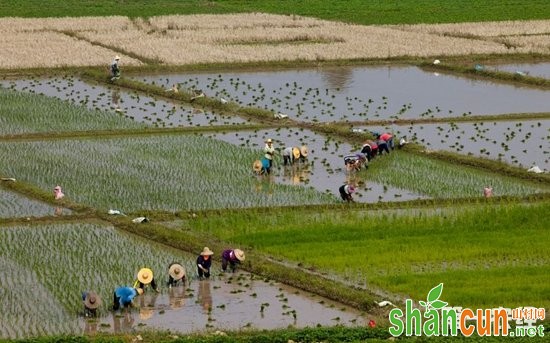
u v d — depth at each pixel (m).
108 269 85.75
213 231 95.31
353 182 110.88
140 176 111.94
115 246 91.62
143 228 95.06
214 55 181.88
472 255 88.06
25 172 113.38
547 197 105.69
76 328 74.06
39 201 103.94
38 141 127.19
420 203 103.62
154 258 88.62
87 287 81.62
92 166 115.88
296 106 146.88
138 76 169.12
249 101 149.75
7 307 77.75
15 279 83.31
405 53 188.38
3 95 151.62
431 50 191.62
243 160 118.81
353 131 130.38
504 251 89.00
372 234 93.75
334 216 99.81
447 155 119.81
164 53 183.38
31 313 76.62
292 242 91.81
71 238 93.62
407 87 162.88
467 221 97.62
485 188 107.19
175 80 165.75
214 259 88.38
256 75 171.50
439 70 178.75
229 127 133.88
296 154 116.81
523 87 164.75
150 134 131.00
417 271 84.56
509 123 138.50
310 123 135.88
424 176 113.38
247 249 90.44
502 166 115.19
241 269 86.06
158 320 75.56
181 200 104.00
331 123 135.50
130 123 135.25
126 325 74.69
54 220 98.38
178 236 92.44
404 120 138.50
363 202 103.75
